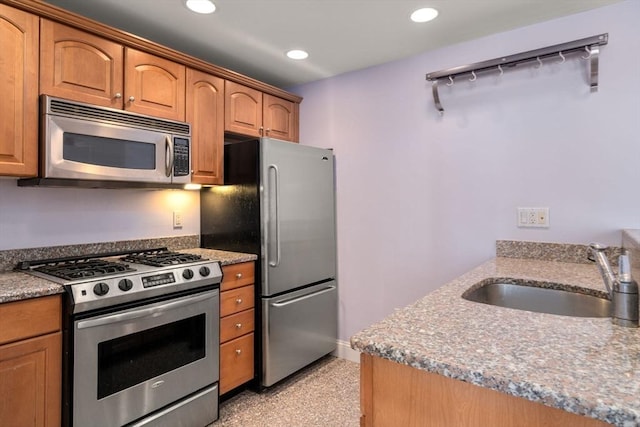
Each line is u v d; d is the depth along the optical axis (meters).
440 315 1.04
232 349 2.21
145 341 1.75
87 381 1.54
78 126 1.74
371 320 2.77
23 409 1.42
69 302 1.50
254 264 2.36
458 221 2.38
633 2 1.83
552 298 1.55
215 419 2.05
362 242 2.79
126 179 1.92
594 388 0.64
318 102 3.01
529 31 2.11
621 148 1.88
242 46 2.36
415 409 0.83
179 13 1.95
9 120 1.57
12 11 1.58
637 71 1.83
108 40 1.89
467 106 2.33
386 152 2.67
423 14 1.97
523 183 2.15
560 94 2.03
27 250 1.91
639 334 0.89
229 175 2.50
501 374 0.69
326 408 2.18
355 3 1.86
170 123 2.12
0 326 1.36
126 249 2.31
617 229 1.89
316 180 2.71
